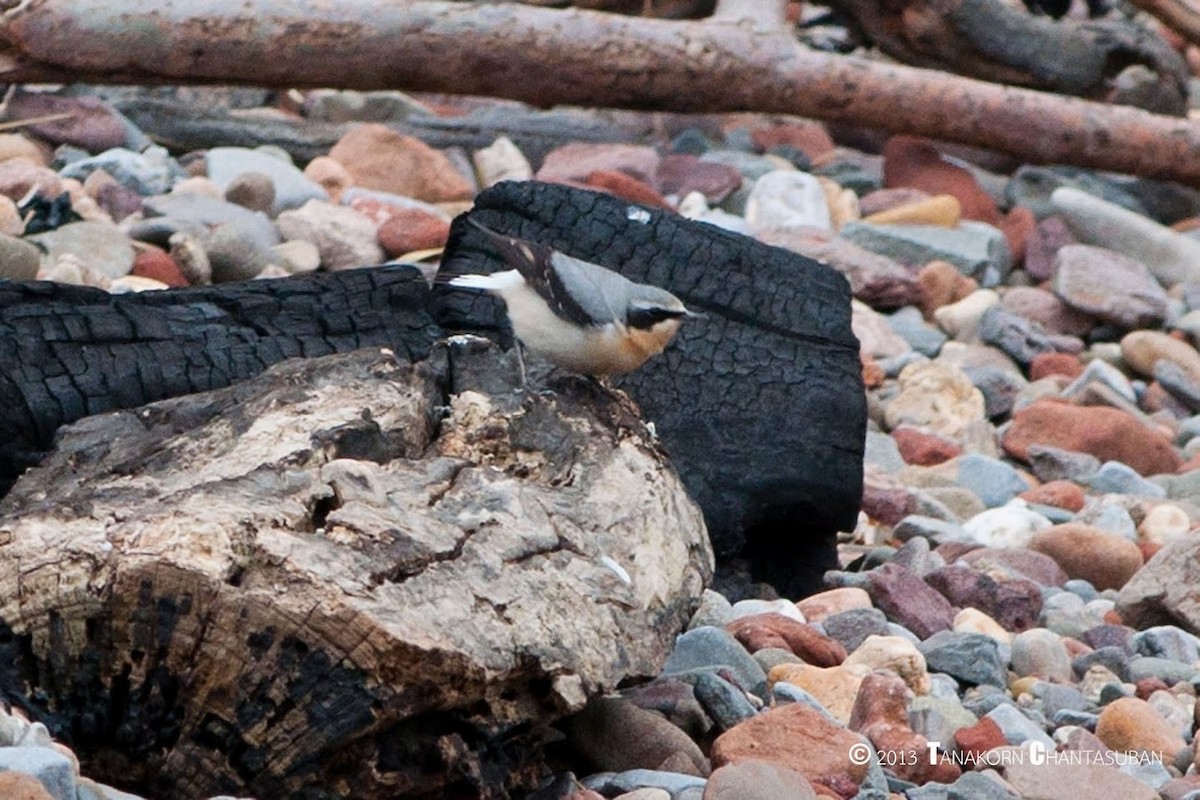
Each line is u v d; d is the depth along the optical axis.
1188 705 10.03
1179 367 18.19
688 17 22.06
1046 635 10.80
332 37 17.95
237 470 7.73
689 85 19.39
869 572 11.66
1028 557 12.72
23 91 18.92
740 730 8.45
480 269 11.27
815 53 19.83
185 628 6.96
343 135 20.41
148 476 7.82
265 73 18.02
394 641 6.76
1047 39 22.45
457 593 7.20
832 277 11.73
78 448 8.22
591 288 9.16
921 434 15.73
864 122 20.48
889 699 9.07
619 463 8.53
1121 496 14.32
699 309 11.39
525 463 8.48
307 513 7.41
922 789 8.39
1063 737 9.38
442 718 7.13
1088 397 17.05
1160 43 22.92
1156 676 10.60
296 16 17.81
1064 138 20.81
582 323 9.11
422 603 7.04
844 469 11.23
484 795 7.22
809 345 11.44
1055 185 22.97
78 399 9.41
